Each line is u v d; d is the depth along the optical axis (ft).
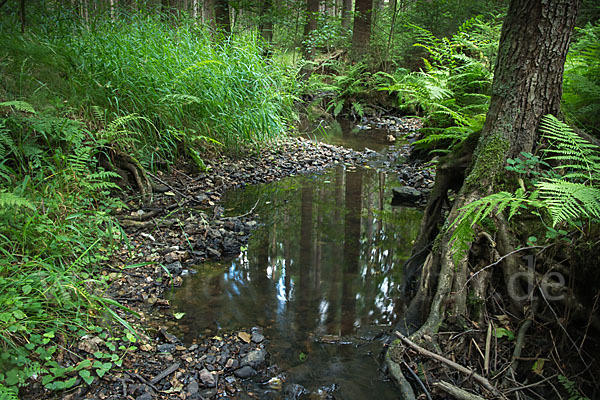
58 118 13.50
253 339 8.98
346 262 12.72
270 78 24.32
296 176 21.76
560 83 9.53
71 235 10.70
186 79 19.99
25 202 8.43
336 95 41.32
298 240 14.20
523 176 9.43
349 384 7.77
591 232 7.58
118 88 17.13
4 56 14.33
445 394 7.32
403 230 15.17
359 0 43.06
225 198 17.85
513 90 9.53
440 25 41.75
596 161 9.50
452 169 11.61
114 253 11.92
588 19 23.50
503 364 7.64
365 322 9.74
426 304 9.27
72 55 16.97
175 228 14.11
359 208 17.40
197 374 7.91
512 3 9.54
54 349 7.73
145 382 7.58
